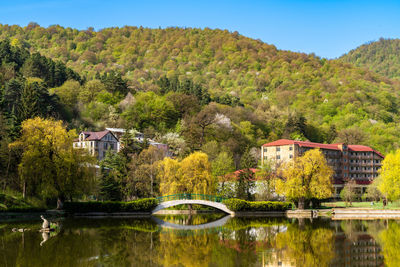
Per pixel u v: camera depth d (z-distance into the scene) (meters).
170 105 187.38
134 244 53.72
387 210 95.31
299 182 96.75
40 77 193.75
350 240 58.84
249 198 111.69
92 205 82.75
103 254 47.16
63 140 78.06
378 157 179.88
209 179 97.19
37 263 42.38
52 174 77.19
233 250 51.19
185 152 128.62
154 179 106.06
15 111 135.12
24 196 80.81
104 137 143.38
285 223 79.50
